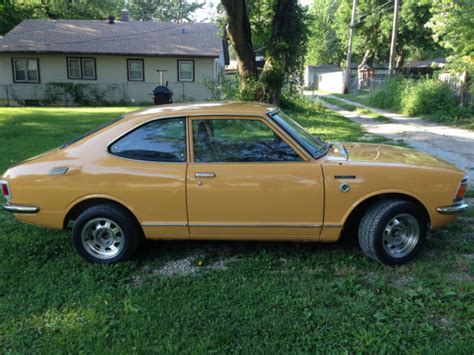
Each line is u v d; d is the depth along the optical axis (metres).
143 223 4.13
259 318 3.31
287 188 3.95
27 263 4.36
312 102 22.62
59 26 30.27
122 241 4.24
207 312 3.39
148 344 3.01
